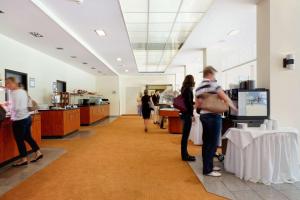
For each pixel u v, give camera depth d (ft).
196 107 11.21
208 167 10.91
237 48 25.02
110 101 47.42
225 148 13.08
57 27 15.57
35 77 22.38
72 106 25.57
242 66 26.07
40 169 12.07
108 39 20.34
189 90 13.01
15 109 12.55
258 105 11.45
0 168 12.34
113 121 37.09
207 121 10.69
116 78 47.42
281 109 12.10
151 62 40.45
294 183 9.94
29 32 16.66
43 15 13.37
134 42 26.40
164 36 23.82
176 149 16.70
